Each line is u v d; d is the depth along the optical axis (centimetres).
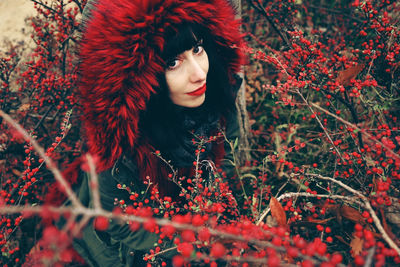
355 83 114
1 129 201
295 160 181
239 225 91
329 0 263
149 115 134
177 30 113
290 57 137
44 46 196
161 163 148
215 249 68
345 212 101
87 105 123
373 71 132
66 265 192
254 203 137
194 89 130
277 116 215
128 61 111
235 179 199
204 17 118
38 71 190
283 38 180
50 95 197
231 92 160
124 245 173
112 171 142
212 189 137
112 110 117
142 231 155
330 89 124
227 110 165
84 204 178
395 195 119
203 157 157
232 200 137
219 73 147
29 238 204
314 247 73
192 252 73
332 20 252
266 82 244
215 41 136
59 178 56
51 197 190
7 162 206
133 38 109
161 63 121
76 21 197
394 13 189
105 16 113
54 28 204
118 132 122
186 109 144
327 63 162
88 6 135
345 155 121
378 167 115
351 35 185
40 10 195
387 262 90
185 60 125
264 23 257
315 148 188
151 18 108
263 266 101
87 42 117
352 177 126
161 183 152
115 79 113
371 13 129
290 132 185
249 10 252
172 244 145
